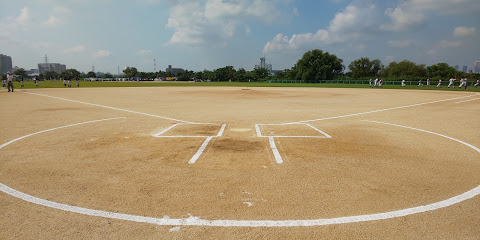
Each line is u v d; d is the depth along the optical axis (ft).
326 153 20.10
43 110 45.09
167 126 30.81
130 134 26.45
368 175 15.75
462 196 13.10
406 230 10.18
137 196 12.90
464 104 57.41
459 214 11.41
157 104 55.98
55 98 69.72
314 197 12.83
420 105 55.26
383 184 14.46
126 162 17.89
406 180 15.06
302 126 31.07
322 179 15.06
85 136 25.52
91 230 10.10
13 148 21.26
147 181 14.70
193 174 15.75
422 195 13.17
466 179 15.29
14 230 10.11
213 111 44.73
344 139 24.70
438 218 11.07
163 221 10.73
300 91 110.42
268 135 26.16
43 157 18.98
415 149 21.52
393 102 61.98
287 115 40.16
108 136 25.54
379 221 10.79
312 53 289.74
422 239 9.62
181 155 19.48
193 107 50.62
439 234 9.95
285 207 11.86
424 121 35.32
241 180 14.87
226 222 10.67
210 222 10.66
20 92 94.07
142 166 17.12
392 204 12.20
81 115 39.45
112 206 11.94
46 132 27.32
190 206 11.95
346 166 17.28
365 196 12.99
